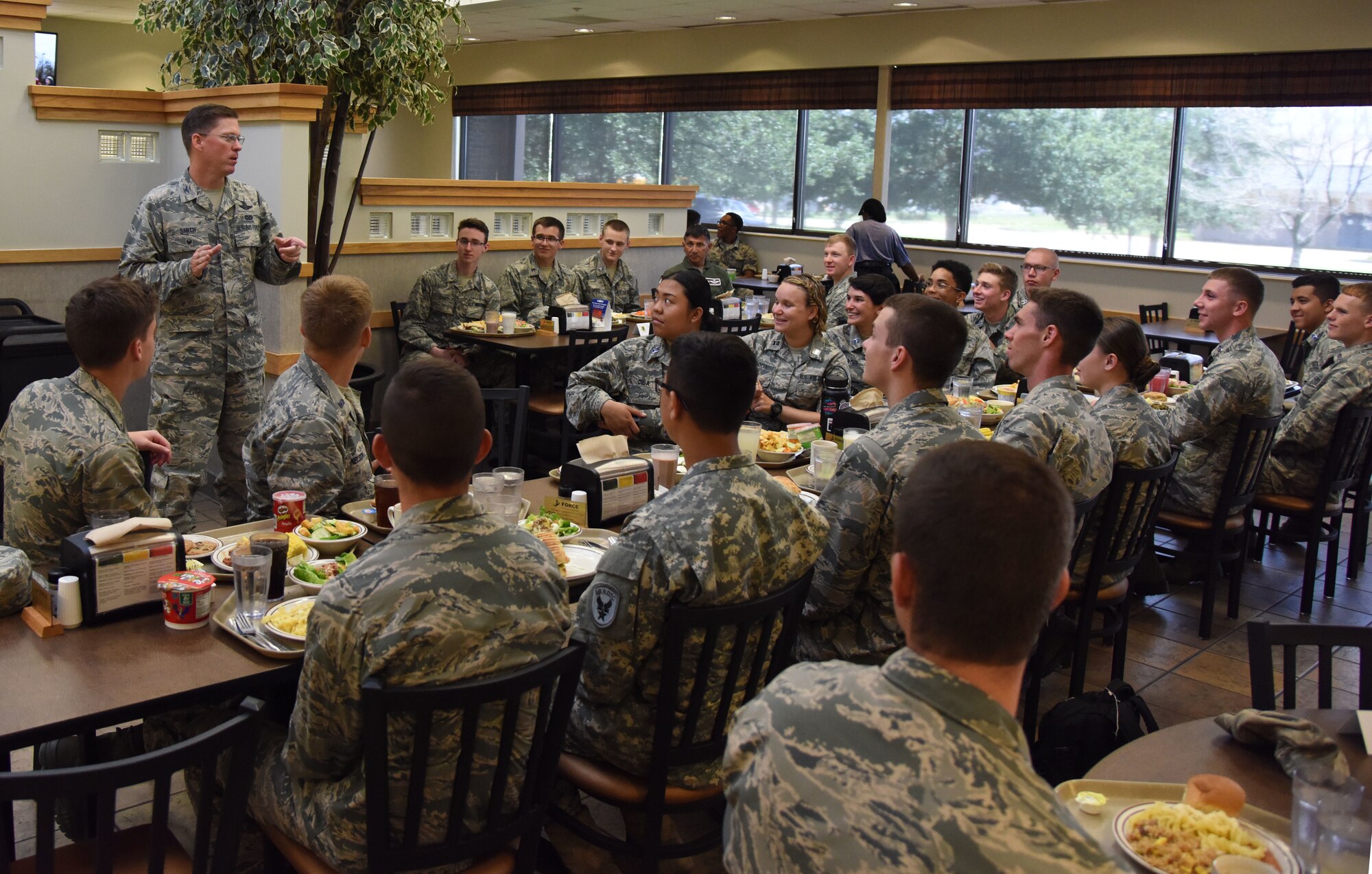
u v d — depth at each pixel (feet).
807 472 10.14
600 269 21.58
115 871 5.29
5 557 6.22
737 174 36.11
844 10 30.40
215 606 6.48
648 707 6.32
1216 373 12.30
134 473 7.00
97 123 16.08
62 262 16.10
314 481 8.02
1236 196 26.14
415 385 5.12
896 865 2.80
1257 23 24.66
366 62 18.25
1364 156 24.09
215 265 13.12
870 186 32.86
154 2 18.45
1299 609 13.53
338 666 5.00
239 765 4.80
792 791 3.02
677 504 6.04
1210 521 12.55
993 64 29.09
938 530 3.05
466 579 5.10
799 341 13.19
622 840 7.25
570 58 38.88
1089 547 9.94
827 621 7.64
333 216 19.25
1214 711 10.65
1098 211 28.50
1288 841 4.42
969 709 2.98
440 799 5.28
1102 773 5.04
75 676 5.55
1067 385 9.16
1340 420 12.81
